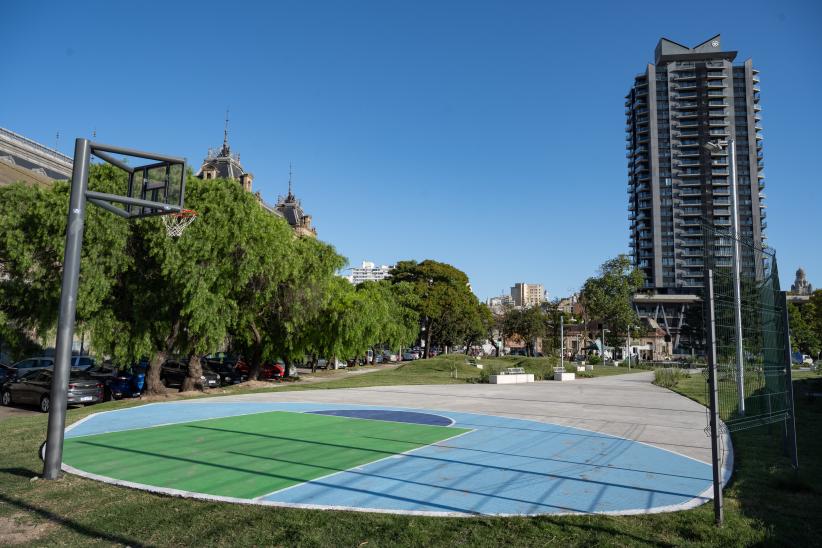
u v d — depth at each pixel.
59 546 5.69
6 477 8.60
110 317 20.98
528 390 28.95
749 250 9.74
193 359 26.08
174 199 9.86
